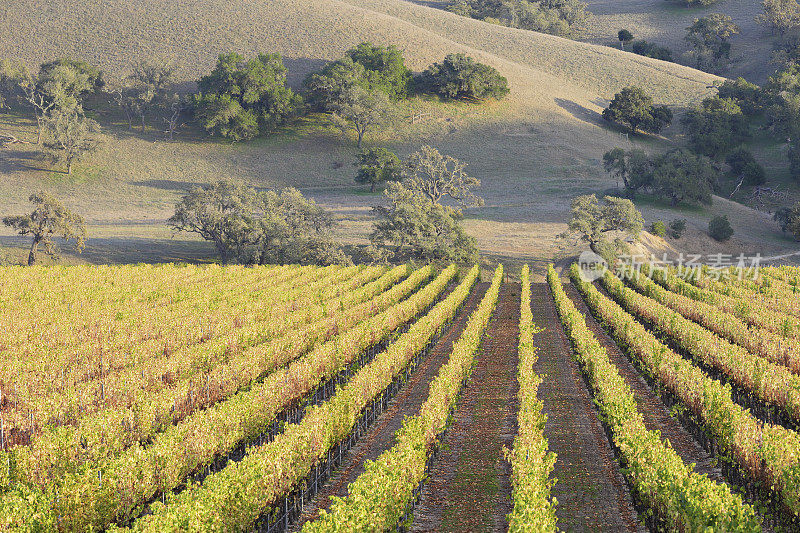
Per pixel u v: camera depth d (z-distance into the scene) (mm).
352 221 91562
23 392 23609
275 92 131875
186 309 41094
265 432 22750
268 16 171375
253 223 71375
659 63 181375
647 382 28703
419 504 17859
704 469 19359
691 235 87938
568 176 117625
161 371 26422
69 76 129375
